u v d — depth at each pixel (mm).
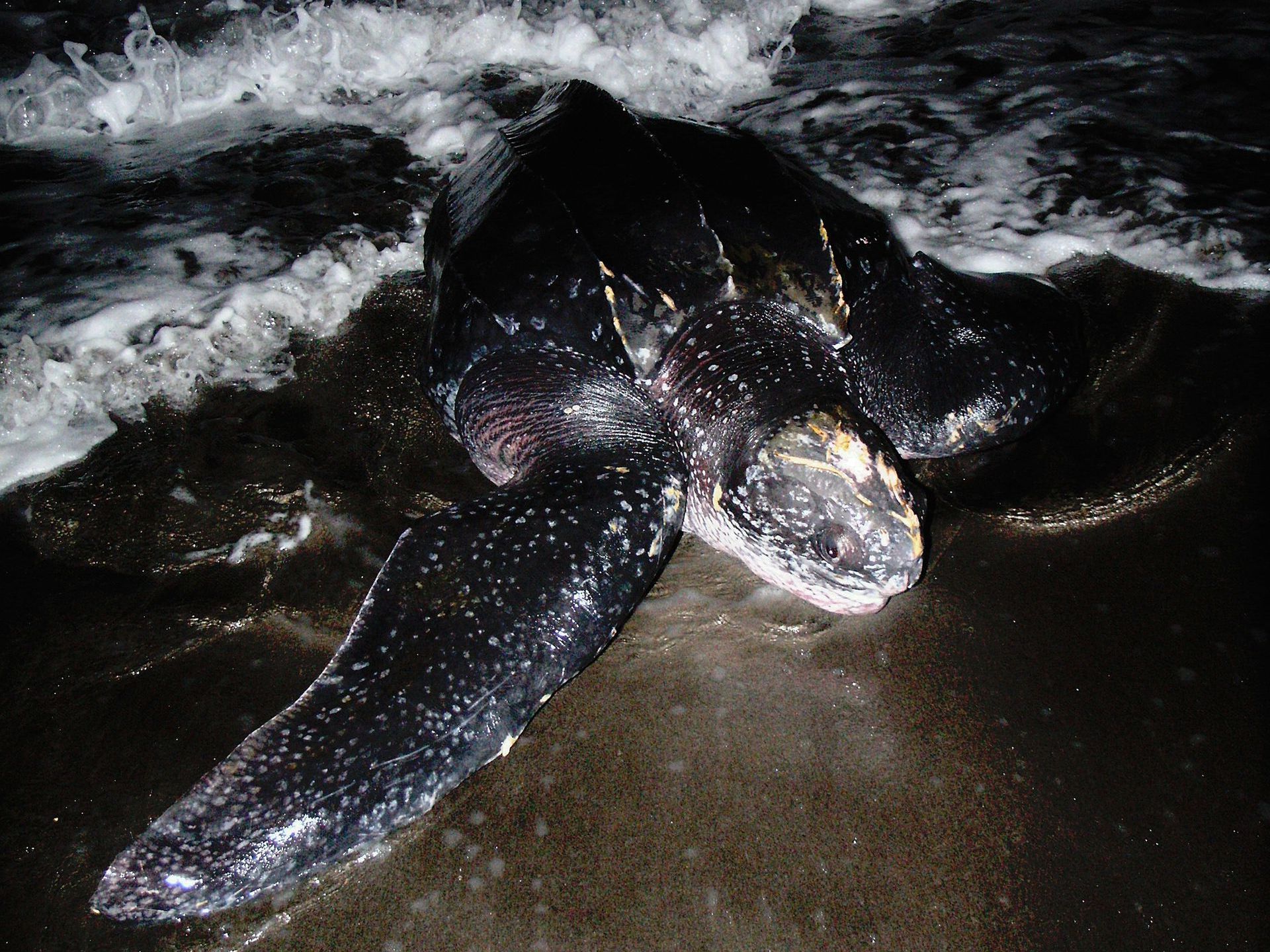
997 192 2066
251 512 1490
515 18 2740
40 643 1335
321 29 2596
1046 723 1243
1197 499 1464
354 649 1191
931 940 1081
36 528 1477
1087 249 1898
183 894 1068
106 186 2201
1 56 2461
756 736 1244
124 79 2467
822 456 1263
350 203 2111
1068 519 1459
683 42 2650
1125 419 1583
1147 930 1081
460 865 1139
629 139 1616
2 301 1812
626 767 1218
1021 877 1121
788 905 1104
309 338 1786
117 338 1736
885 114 2398
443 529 1263
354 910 1107
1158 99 2373
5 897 1110
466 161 2256
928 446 1521
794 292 1459
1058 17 2885
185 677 1303
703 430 1392
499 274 1508
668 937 1085
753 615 1381
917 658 1319
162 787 1201
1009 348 1554
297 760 1121
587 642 1222
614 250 1455
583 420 1400
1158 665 1288
